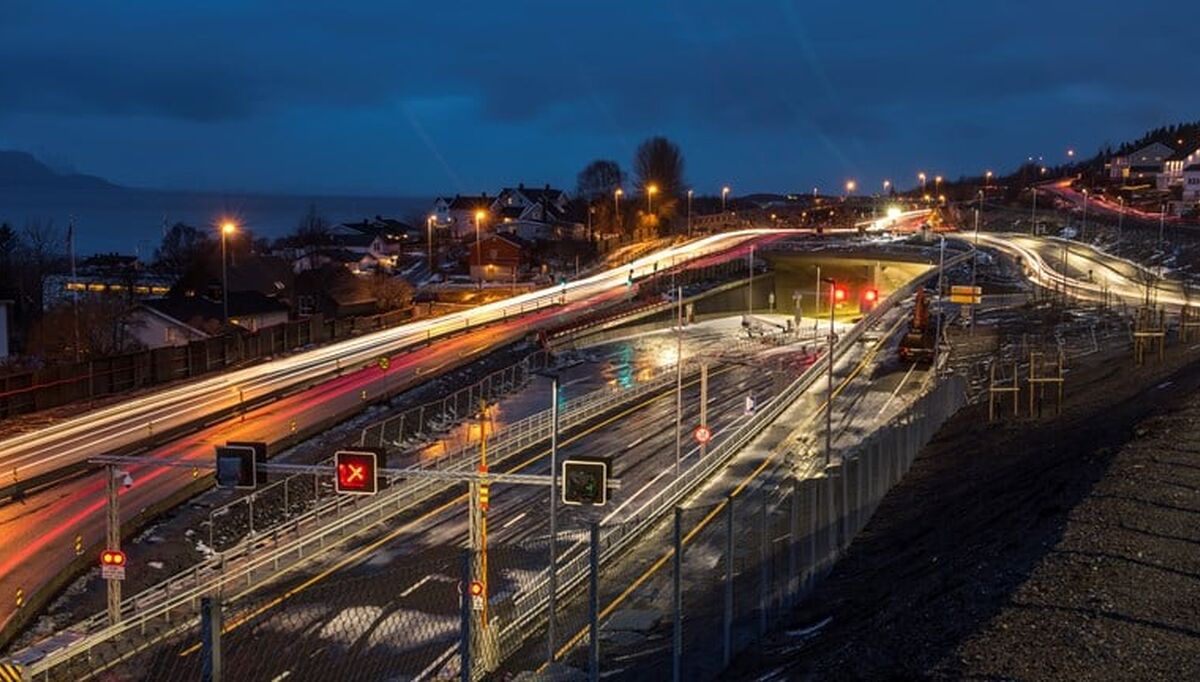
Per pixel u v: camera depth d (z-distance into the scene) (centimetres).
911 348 6894
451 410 5838
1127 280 10175
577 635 2520
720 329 9275
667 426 5578
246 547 3384
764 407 5569
